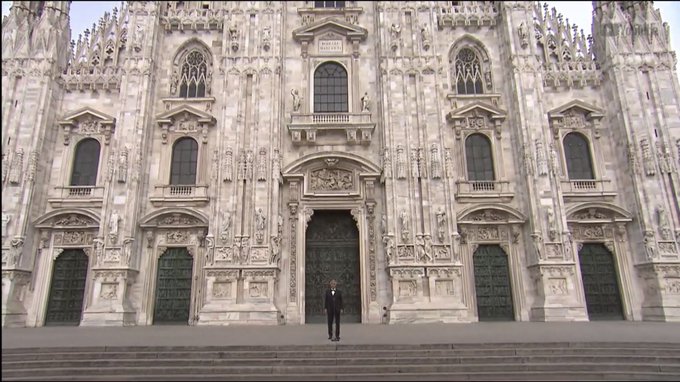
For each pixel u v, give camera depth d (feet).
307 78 113.91
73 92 111.96
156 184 106.22
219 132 104.99
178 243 103.04
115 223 98.07
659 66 107.34
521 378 46.42
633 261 101.24
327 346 55.26
